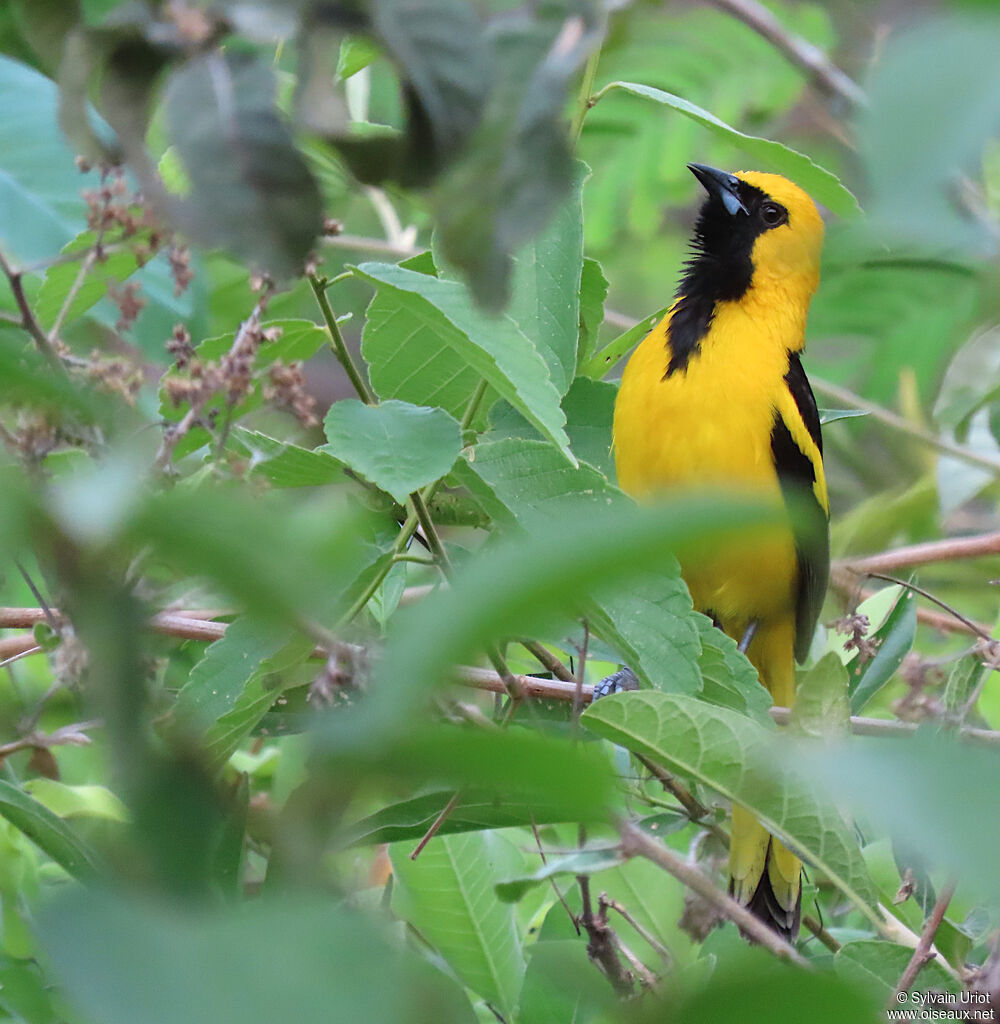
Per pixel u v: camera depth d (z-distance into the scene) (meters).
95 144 2.61
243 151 2.42
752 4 11.38
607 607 4.64
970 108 1.44
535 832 5.63
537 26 2.44
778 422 9.07
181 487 3.79
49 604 5.16
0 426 3.00
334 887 1.71
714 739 4.28
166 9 2.49
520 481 5.45
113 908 1.30
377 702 1.39
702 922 6.45
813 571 9.12
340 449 4.61
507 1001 5.96
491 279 2.43
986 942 5.68
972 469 10.25
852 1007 1.39
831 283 11.79
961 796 1.24
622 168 12.18
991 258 1.80
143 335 7.28
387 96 9.58
